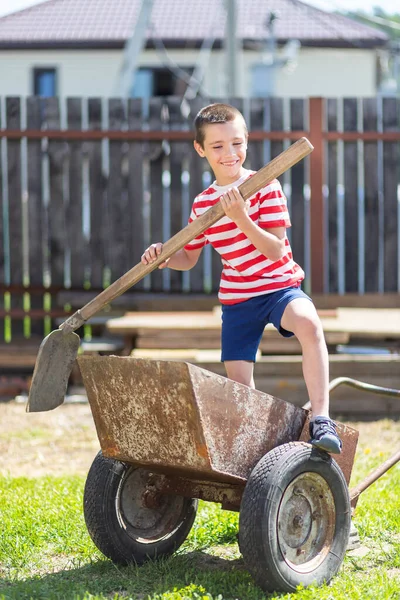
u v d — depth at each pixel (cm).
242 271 480
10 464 755
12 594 431
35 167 1109
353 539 507
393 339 999
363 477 662
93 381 451
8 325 1127
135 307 1115
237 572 464
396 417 923
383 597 414
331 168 1105
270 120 1099
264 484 417
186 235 450
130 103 1108
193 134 1099
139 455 445
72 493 618
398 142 1102
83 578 464
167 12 2981
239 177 483
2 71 2900
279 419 446
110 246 1118
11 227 1116
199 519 552
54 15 2959
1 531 533
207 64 2881
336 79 2900
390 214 1112
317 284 1105
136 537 481
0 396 1034
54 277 1121
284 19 2950
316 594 418
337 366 918
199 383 411
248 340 490
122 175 1112
